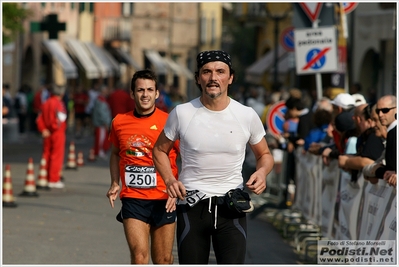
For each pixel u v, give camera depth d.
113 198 14.07
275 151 27.83
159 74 132.75
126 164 13.72
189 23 139.38
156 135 13.66
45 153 31.48
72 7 97.50
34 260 17.47
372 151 14.81
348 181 16.64
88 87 103.94
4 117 57.06
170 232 13.68
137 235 13.42
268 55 81.31
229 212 11.65
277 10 80.50
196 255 11.68
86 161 44.56
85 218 23.84
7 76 78.12
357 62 57.53
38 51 87.12
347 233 16.59
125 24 117.81
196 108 11.60
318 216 20.34
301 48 25.83
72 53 95.88
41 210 25.22
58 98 31.38
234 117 11.55
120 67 116.31
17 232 21.05
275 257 18.80
